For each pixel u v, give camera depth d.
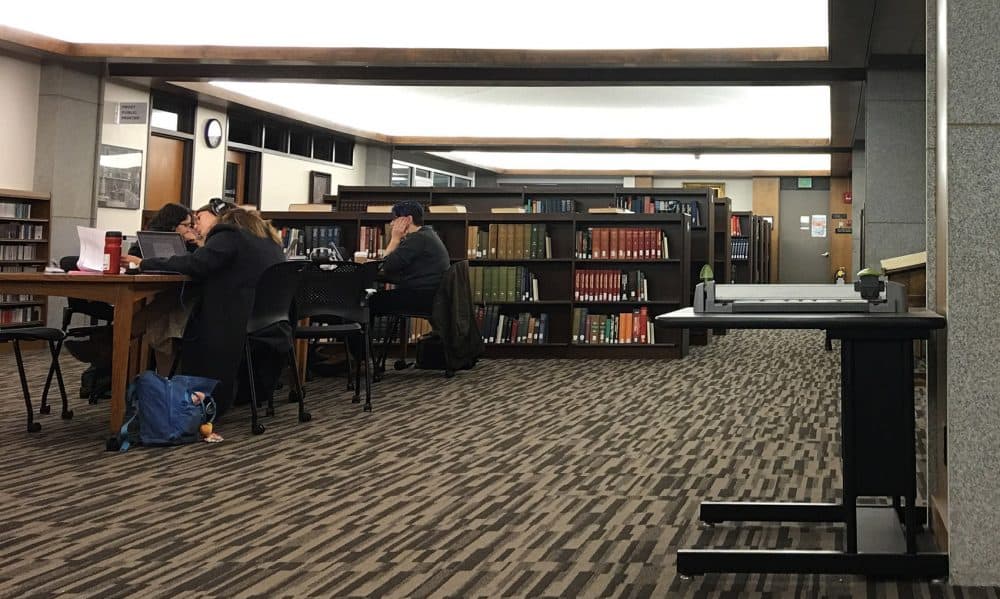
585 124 13.66
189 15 7.91
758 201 18.22
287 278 4.29
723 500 2.91
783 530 2.55
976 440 2.06
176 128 10.75
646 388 5.86
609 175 18.77
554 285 8.02
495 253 8.01
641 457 3.63
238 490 3.02
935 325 2.06
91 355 4.62
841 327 2.06
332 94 11.66
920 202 8.11
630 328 7.83
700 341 9.37
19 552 2.32
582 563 2.26
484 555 2.32
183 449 3.73
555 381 6.21
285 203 12.83
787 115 12.49
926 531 2.42
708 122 13.16
